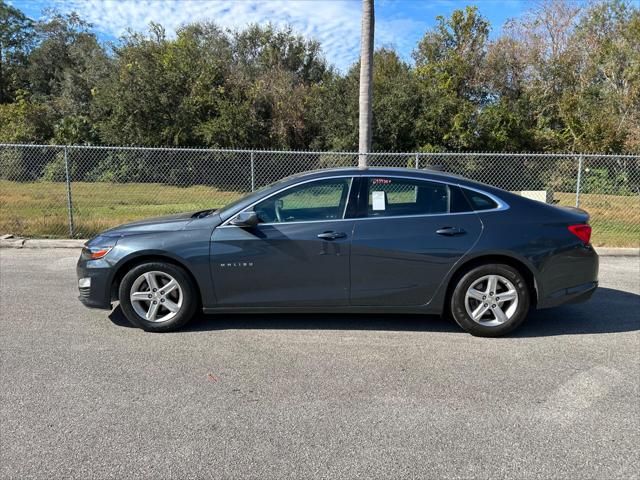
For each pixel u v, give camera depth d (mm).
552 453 2926
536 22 28172
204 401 3514
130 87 23969
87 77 30219
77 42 42094
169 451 2914
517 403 3520
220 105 23750
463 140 23172
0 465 2762
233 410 3395
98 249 4836
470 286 4734
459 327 5086
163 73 24141
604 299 6152
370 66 10312
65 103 30438
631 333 4957
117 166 21000
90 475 2688
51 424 3189
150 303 4852
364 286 4723
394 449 2955
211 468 2762
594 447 2986
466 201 4816
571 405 3496
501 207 4809
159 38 25766
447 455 2900
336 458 2861
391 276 4711
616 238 10039
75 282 6738
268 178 20844
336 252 4676
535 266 4695
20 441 2996
